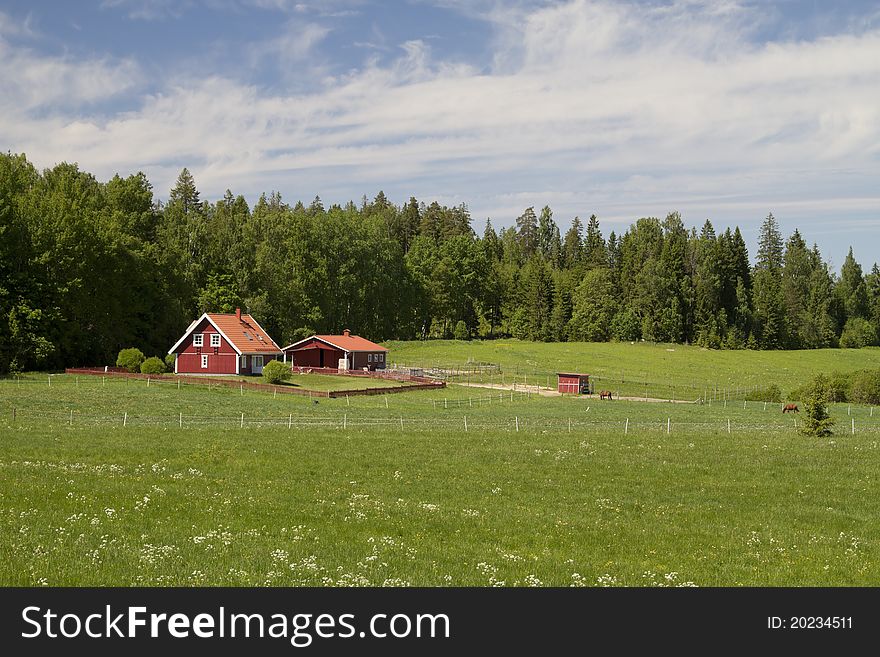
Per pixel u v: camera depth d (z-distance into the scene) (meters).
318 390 82.94
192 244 129.25
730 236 198.25
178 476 33.72
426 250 197.00
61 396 64.94
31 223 97.12
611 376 130.88
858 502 32.88
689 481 36.84
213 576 19.58
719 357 167.88
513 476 37.19
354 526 25.95
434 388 98.75
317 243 158.38
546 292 196.12
